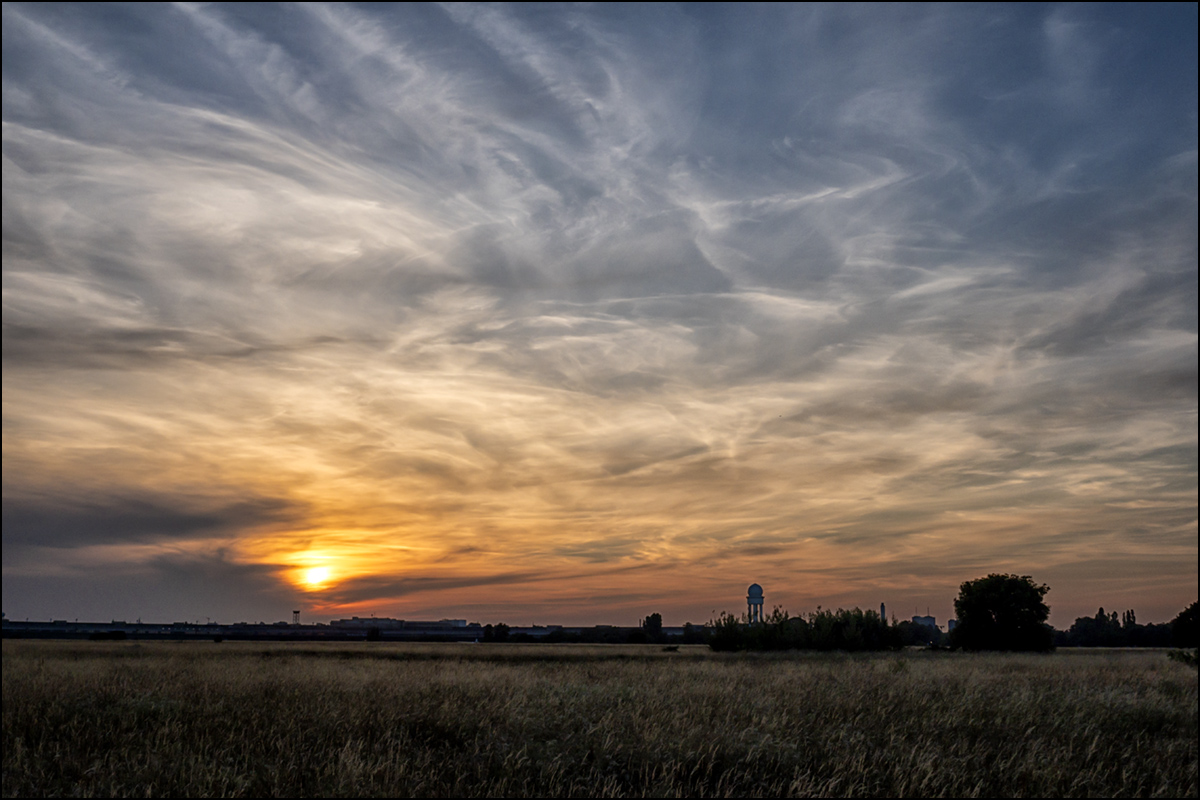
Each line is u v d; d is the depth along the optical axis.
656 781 9.79
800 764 10.73
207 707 14.45
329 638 153.50
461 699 15.77
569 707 14.05
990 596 72.44
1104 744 12.70
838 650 63.06
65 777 9.68
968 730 13.46
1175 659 33.75
